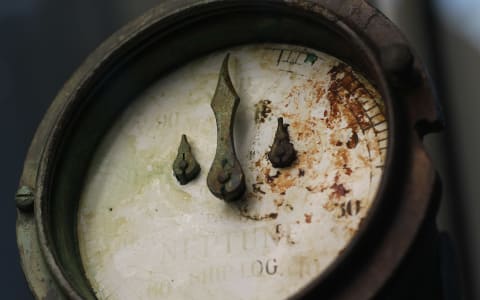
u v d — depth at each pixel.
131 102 0.46
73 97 0.44
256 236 0.41
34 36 0.73
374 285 0.37
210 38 0.45
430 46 0.64
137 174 0.44
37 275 0.43
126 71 0.45
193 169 0.43
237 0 0.43
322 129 0.42
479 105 0.64
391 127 0.39
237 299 0.40
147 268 0.42
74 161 0.45
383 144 0.40
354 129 0.41
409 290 0.40
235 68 0.45
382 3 0.64
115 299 0.42
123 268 0.43
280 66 0.44
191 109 0.45
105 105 0.45
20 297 0.67
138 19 0.45
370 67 0.40
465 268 0.62
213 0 0.44
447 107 0.65
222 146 0.42
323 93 0.43
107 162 0.45
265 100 0.43
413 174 0.39
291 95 0.43
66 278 0.41
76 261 0.43
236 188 0.41
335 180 0.41
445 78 0.65
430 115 0.39
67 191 0.44
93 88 0.45
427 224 0.39
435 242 0.42
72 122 0.44
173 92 0.46
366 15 0.41
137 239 0.43
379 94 0.41
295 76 0.43
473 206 0.63
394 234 0.38
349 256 0.37
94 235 0.44
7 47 0.72
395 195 0.38
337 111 0.42
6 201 0.69
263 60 0.44
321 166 0.41
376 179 0.40
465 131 0.64
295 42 0.44
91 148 0.45
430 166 0.39
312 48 0.44
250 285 0.40
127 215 0.44
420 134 0.40
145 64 0.45
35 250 0.43
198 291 0.41
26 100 0.71
